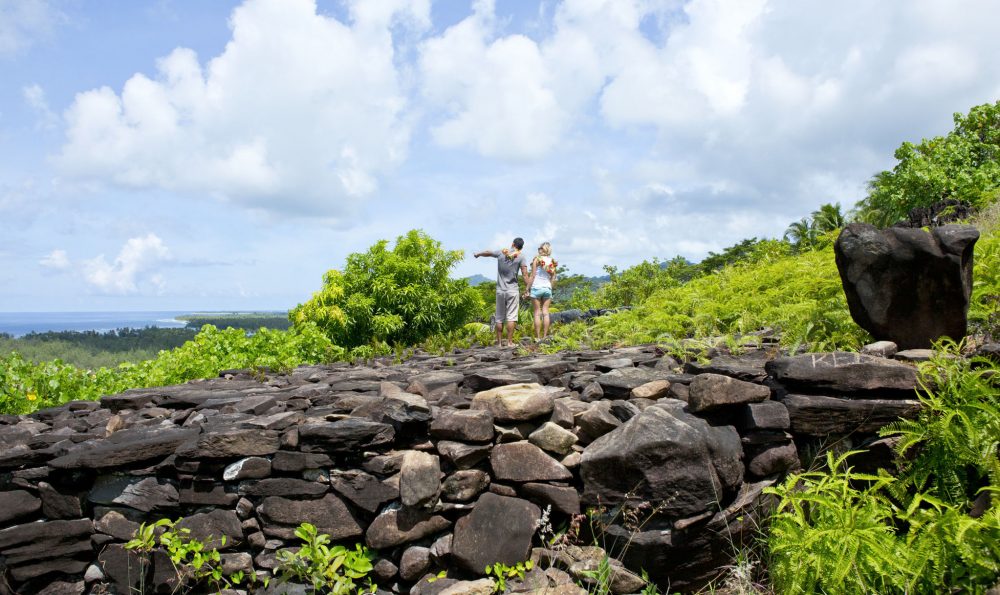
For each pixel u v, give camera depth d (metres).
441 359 7.95
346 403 4.28
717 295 7.89
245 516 3.57
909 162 17.78
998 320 4.18
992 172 15.88
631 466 3.12
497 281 9.54
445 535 3.39
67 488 3.72
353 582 3.40
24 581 3.62
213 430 3.74
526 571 3.20
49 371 7.31
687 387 3.87
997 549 2.28
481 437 3.40
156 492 3.67
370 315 16.22
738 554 3.17
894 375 3.31
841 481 2.85
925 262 3.67
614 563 3.13
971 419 2.97
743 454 3.34
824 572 2.60
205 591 3.51
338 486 3.48
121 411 5.40
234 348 9.38
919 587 2.45
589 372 4.78
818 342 4.41
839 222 26.52
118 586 3.57
